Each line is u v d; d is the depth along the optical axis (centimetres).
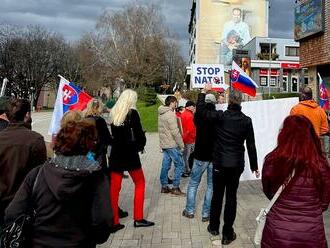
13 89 6612
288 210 330
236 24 8138
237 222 680
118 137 636
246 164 766
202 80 1442
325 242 330
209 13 8112
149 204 801
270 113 778
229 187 588
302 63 1552
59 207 301
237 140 580
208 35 8131
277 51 7131
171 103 872
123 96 643
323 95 1110
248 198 837
